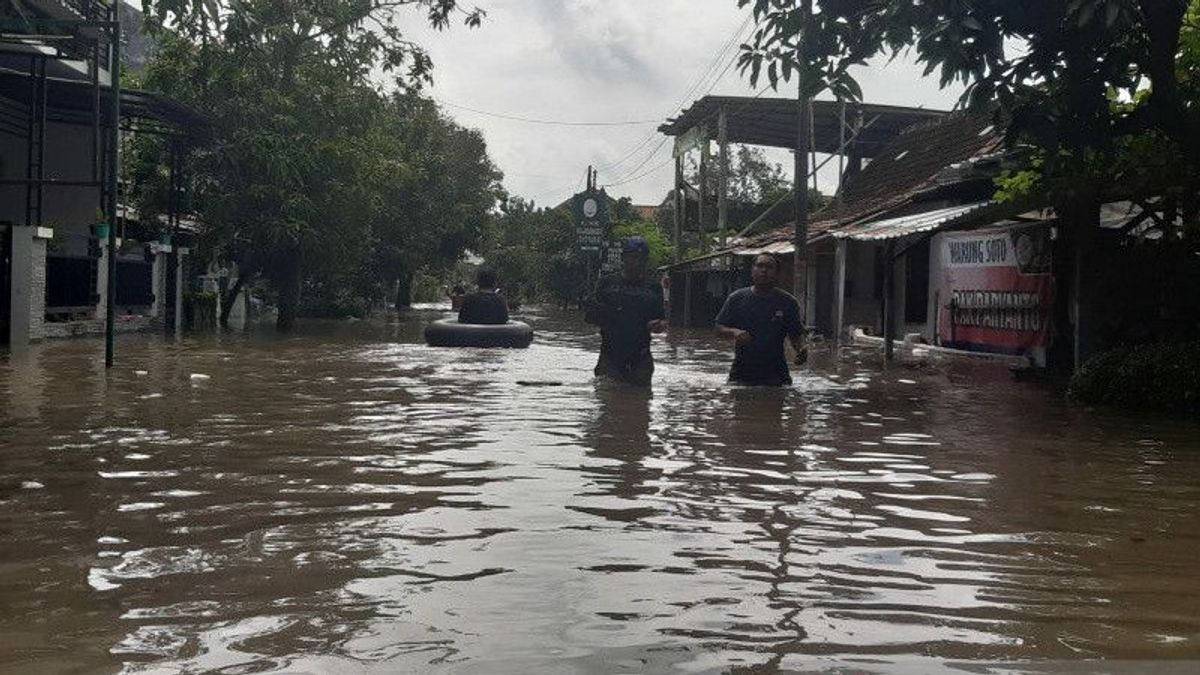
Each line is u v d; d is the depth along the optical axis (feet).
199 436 20.27
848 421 24.40
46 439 19.56
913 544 12.07
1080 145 31.58
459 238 169.37
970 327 51.39
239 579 10.23
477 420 23.50
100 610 9.20
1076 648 8.46
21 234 55.36
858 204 90.12
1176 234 38.11
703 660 8.05
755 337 32.07
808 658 8.13
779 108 97.45
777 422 23.79
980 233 50.29
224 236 81.56
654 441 20.34
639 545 11.81
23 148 72.59
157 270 79.46
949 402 29.81
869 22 31.58
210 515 13.12
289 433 20.90
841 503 14.47
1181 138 31.50
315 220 82.89
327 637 8.51
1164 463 18.57
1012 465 18.20
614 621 9.02
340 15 80.18
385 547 11.59
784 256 93.56
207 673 7.67
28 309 55.67
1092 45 29.63
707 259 95.86
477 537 12.09
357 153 83.20
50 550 11.28
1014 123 30.68
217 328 82.43
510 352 52.44
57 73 69.77
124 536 11.94
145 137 84.23
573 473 16.56
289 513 13.30
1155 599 9.93
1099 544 12.20
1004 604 9.70
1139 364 28.86
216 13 31.04
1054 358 43.04
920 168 84.69
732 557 11.32
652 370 32.71
